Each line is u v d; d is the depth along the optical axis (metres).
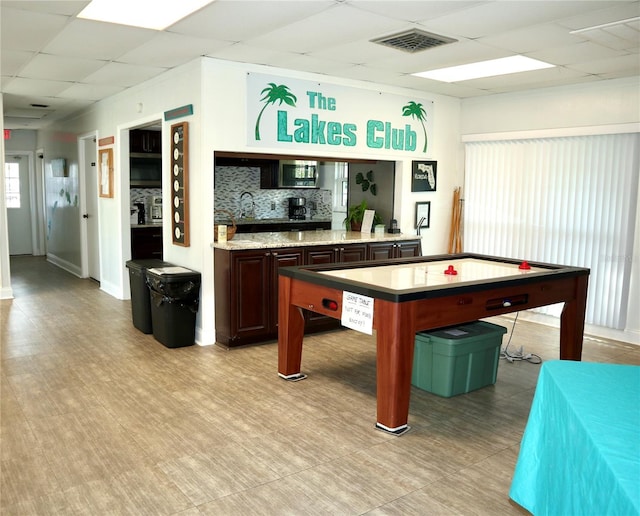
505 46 4.05
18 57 4.52
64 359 4.40
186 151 4.77
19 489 2.51
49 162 9.66
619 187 5.12
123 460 2.79
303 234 5.78
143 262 5.28
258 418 3.32
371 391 3.79
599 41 3.87
